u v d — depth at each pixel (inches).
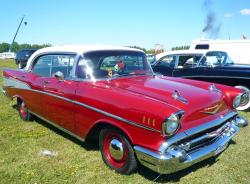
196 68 329.4
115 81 176.4
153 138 131.2
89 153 183.9
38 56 220.2
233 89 178.1
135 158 148.5
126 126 141.7
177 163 131.2
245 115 270.7
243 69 305.9
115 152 154.3
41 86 206.7
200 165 167.6
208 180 151.8
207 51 343.0
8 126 235.1
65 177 154.9
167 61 367.9
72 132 183.8
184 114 137.3
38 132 220.4
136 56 201.0
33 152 185.9
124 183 148.7
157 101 137.9
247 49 540.4
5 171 160.6
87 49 182.9
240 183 149.3
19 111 255.1
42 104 210.1
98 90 160.6
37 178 153.6
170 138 130.9
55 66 197.2
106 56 184.1
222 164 169.0
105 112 151.5
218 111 162.7
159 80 184.1
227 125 166.9
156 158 129.4
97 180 152.0
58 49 198.4
